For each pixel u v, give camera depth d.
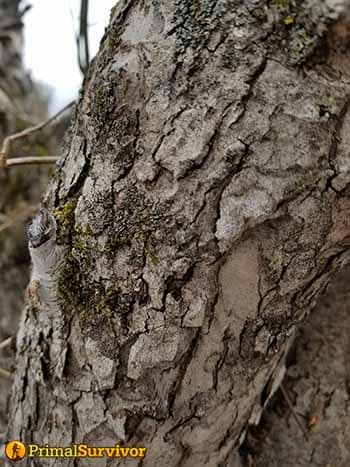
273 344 0.24
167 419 0.24
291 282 0.23
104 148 0.23
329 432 0.29
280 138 0.21
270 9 0.22
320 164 0.21
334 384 0.30
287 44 0.21
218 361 0.24
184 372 0.24
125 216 0.23
